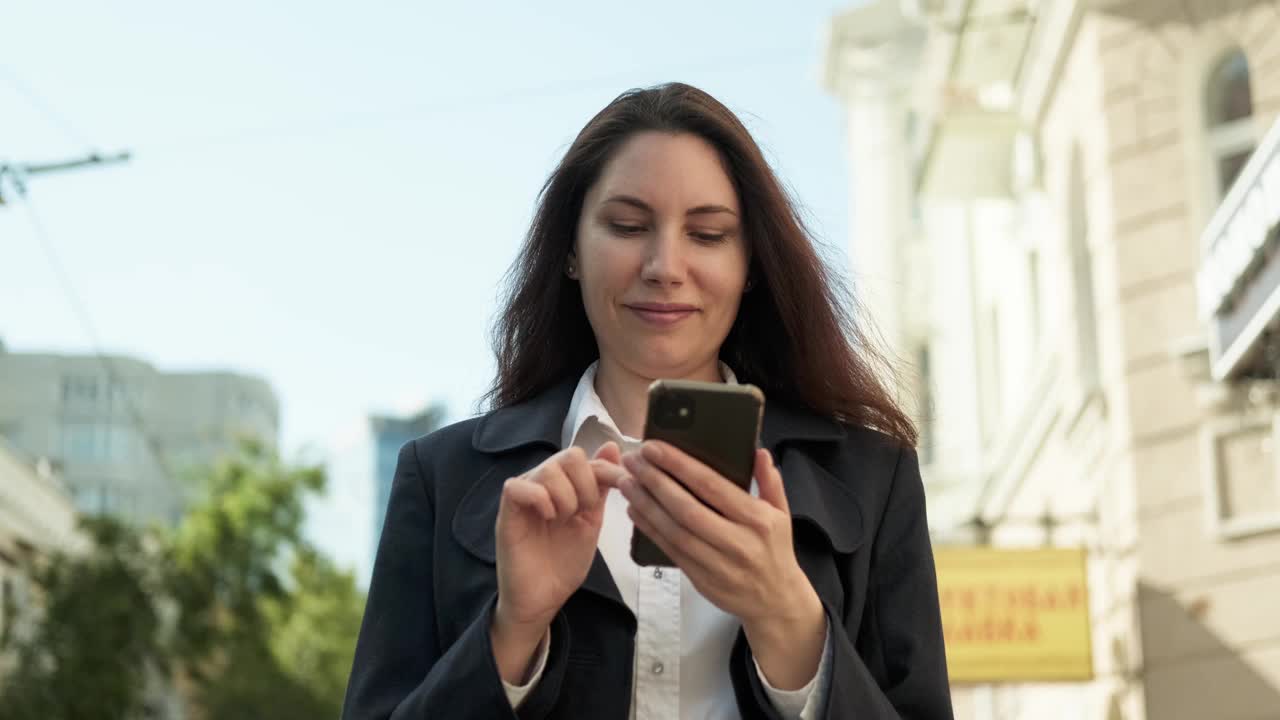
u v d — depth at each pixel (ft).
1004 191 41.34
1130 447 30.42
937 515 48.55
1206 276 27.91
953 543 46.32
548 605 6.53
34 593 84.94
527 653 6.65
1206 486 28.96
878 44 66.54
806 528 7.26
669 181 7.36
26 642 80.12
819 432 7.68
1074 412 34.04
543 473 6.37
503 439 7.61
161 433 198.80
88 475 188.44
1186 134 30.60
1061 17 33.50
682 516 6.11
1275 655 27.40
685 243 7.43
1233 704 28.12
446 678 6.57
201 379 207.62
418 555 7.52
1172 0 30.86
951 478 48.67
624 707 6.93
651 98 7.63
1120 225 31.27
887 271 62.39
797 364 7.82
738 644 6.77
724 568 6.22
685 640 7.15
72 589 81.35
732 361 8.11
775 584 6.30
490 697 6.49
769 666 6.54
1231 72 30.19
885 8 66.28
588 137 7.68
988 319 46.98
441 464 7.65
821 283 7.79
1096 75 31.96
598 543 7.34
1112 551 31.78
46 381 189.78
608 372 7.82
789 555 6.30
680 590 7.23
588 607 7.01
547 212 8.04
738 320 8.04
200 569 98.99
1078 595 31.94
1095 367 33.58
